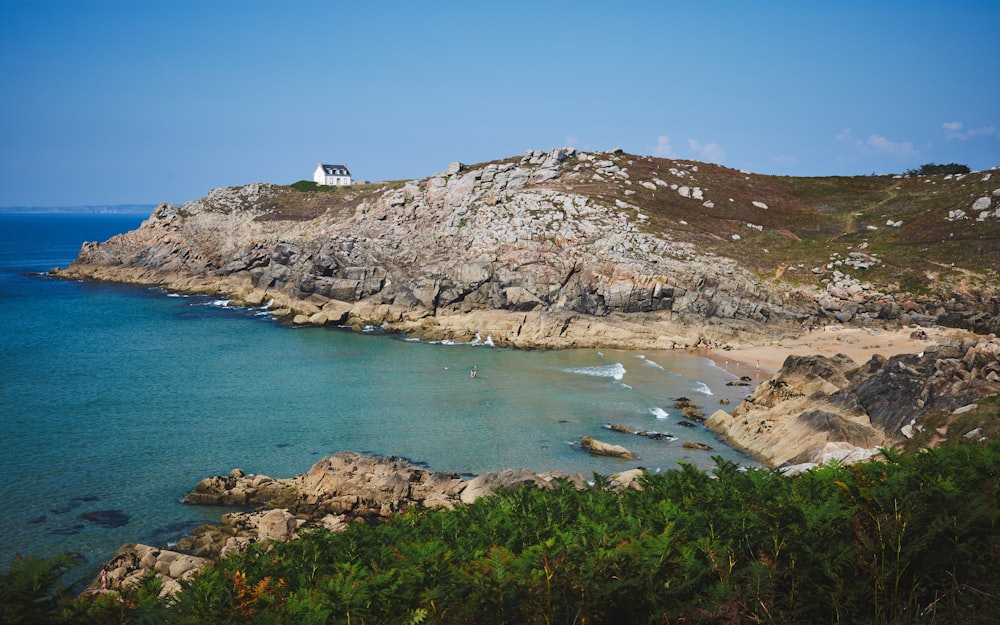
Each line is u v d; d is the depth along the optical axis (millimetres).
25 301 109438
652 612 11820
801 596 12195
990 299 84375
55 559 11266
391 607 12680
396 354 77938
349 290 97438
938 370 42438
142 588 14641
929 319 84812
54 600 11211
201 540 32875
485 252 93438
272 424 52094
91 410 55000
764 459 44531
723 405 58250
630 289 86688
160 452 45844
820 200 126938
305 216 133250
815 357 57281
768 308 87562
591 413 55469
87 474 41844
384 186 144750
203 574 16438
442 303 93312
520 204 106000
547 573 11961
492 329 87375
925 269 93438
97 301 109812
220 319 97125
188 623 12242
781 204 124625
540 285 89000
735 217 116062
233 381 65062
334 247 101750
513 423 52750
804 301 89562
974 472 15586
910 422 39375
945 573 12562
